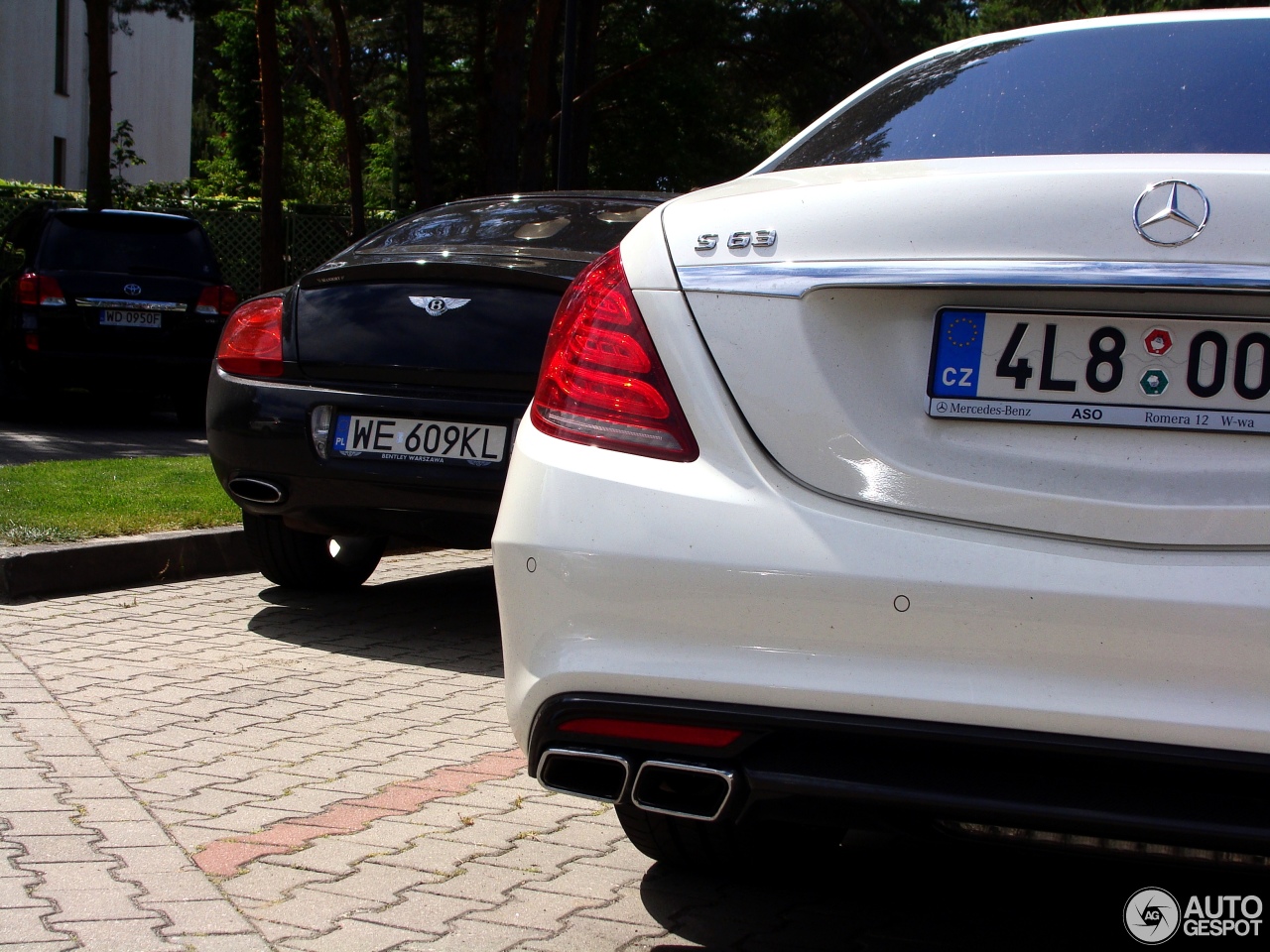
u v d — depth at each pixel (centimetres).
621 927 262
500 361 455
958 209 210
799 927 265
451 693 432
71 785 328
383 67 3344
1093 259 202
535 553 227
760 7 2481
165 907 261
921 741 201
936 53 331
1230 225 198
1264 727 189
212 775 343
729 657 212
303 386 477
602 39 2723
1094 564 197
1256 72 276
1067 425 205
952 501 206
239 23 3666
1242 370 198
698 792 221
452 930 257
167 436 1112
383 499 468
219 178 3666
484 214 555
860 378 213
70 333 1116
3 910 256
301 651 477
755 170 307
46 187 2023
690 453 219
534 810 328
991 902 281
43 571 538
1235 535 196
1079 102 280
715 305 221
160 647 472
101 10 1780
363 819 316
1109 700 195
